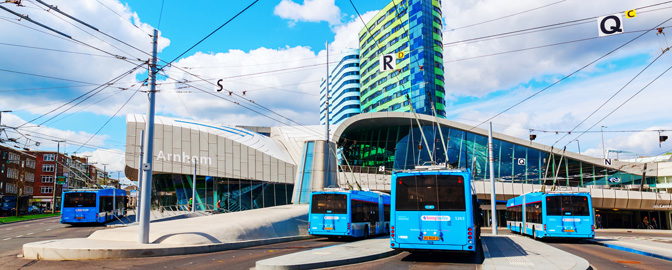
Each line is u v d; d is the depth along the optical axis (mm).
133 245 15906
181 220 24672
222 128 56562
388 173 58656
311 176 36531
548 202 23578
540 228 24141
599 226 53219
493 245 19797
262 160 53219
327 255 14148
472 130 58875
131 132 48875
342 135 61438
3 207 60156
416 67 104688
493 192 31609
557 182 60312
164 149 49344
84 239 18406
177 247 15922
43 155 102312
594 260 14648
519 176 58938
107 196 35312
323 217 23500
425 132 59406
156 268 12023
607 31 13430
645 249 17938
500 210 60750
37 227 32750
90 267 12172
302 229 26672
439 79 105438
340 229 23016
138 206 35344
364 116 56375
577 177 61250
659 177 65312
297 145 62188
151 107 17531
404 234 14328
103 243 16422
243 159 52312
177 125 50906
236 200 50875
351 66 141000
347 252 15297
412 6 109500
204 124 55969
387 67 16438
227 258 14625
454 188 14281
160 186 53375
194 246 16547
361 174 55938
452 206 14117
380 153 60062
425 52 103562
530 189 56125
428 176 14586
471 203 14094
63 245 15297
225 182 51000
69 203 32875
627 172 62969
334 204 23469
